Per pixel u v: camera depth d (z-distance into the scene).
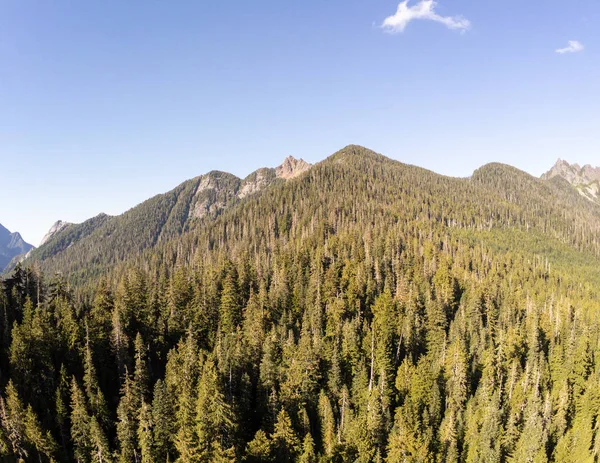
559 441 76.25
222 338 94.69
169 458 66.12
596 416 83.62
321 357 87.31
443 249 178.25
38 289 100.12
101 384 80.38
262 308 103.06
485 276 161.88
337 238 160.50
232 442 64.56
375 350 91.00
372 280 126.75
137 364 77.50
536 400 79.81
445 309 118.19
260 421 75.25
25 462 63.22
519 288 157.75
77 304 107.56
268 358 79.88
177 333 96.75
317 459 67.00
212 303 106.25
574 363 95.00
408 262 148.38
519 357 98.88
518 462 71.81
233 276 118.56
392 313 105.06
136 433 68.88
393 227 185.50
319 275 120.56
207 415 63.12
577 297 161.88
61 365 76.94
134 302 96.94
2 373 76.25
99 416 71.56
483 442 72.94
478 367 94.75
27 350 76.06
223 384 73.12
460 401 83.38
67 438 70.81
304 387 79.12
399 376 86.56
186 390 69.38
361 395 82.19
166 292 102.94
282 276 118.19
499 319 117.25
